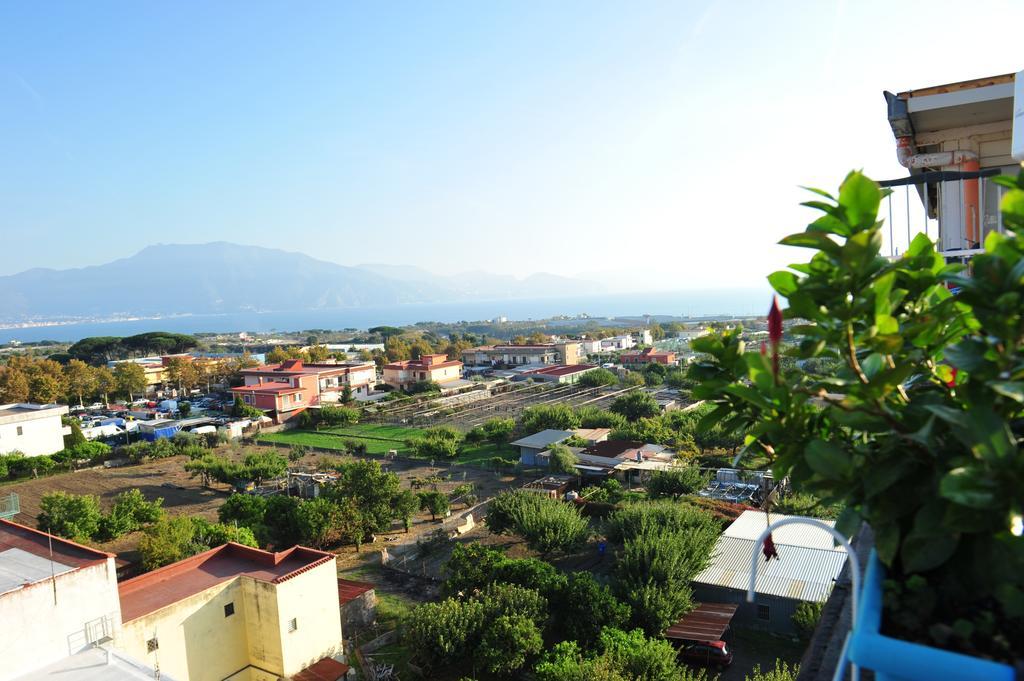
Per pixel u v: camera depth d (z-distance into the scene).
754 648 15.43
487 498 29.02
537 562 17.12
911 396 1.86
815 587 16.12
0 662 10.28
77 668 10.80
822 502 1.74
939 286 2.18
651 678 12.30
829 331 1.62
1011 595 1.24
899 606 1.37
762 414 1.93
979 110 6.69
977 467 1.21
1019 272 1.34
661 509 19.84
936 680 1.10
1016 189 1.47
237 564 15.22
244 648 14.33
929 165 7.07
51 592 10.97
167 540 19.97
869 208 1.56
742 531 19.69
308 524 22.61
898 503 1.45
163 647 12.80
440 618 14.48
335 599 15.03
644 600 15.33
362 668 14.98
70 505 24.19
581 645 14.78
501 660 13.81
